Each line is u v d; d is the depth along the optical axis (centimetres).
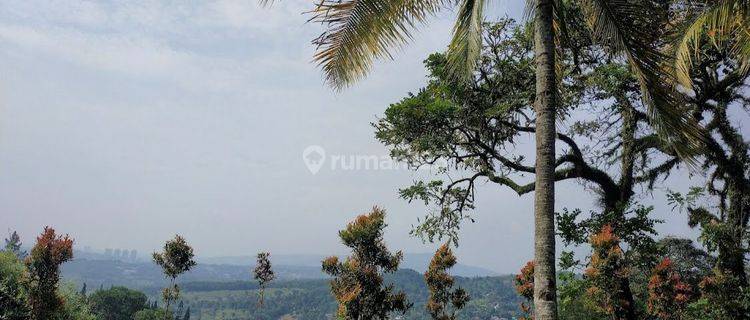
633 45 702
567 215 1405
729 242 1360
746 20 752
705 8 811
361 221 1638
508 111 1462
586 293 1351
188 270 2972
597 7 709
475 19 750
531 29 1202
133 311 8438
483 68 1448
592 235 1334
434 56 1380
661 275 1404
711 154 1519
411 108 1398
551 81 597
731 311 1269
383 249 1644
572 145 1542
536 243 555
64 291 2445
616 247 1280
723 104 1548
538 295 539
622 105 1437
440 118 1415
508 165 1501
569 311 1578
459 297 2439
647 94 703
